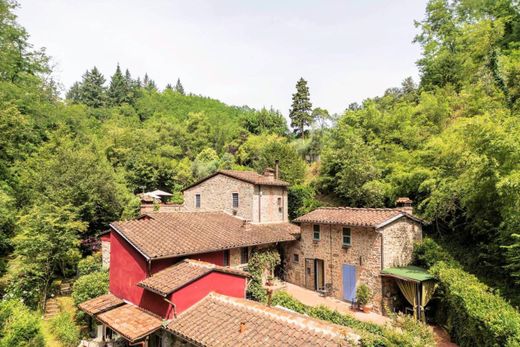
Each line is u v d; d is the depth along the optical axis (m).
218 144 55.72
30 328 9.74
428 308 13.84
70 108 38.62
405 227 16.41
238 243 15.04
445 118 22.47
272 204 23.05
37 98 31.12
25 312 10.43
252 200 21.41
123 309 11.73
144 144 46.44
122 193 27.88
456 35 28.02
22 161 25.16
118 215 24.94
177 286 10.02
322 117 38.34
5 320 9.59
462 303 10.34
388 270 14.91
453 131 15.78
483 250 14.01
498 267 12.55
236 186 22.42
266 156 32.00
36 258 15.99
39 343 9.86
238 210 22.20
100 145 40.53
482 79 20.67
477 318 9.05
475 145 12.37
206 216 18.12
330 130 34.00
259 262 16.80
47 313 16.00
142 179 39.25
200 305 10.20
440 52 29.53
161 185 41.12
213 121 66.50
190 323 9.23
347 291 16.66
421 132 22.75
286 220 24.23
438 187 15.67
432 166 17.75
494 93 18.69
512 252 11.20
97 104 70.94
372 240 15.64
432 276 13.59
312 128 39.22
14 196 21.38
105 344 12.02
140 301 11.77
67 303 16.75
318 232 18.50
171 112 82.12
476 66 23.34
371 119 26.20
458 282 11.48
